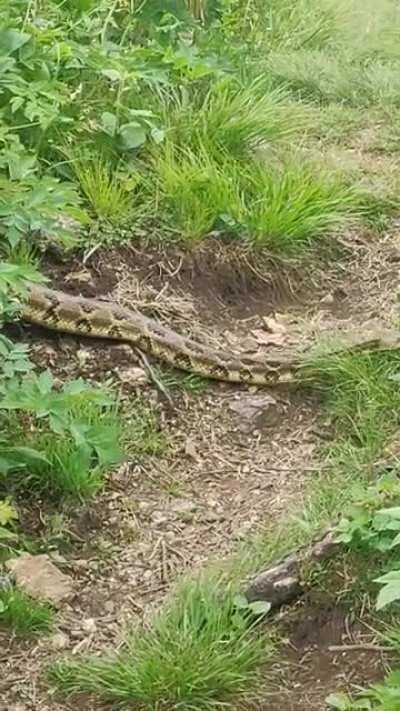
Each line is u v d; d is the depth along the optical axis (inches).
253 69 114.5
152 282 82.7
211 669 53.2
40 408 62.4
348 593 56.5
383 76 123.3
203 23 113.1
